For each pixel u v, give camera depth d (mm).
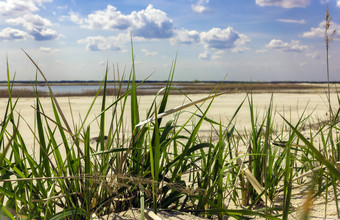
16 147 1372
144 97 19547
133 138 1478
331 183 1503
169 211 1457
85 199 1266
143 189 1274
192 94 23625
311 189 543
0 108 11383
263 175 1872
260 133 1939
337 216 1446
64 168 1354
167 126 1527
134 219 1339
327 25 1267
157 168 1246
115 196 1331
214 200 1741
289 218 1516
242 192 1937
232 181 2016
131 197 1408
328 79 1389
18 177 1252
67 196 1300
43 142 1345
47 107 12164
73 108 11969
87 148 1265
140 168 1514
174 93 25000
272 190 1749
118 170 1347
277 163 1999
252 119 1855
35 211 1289
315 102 15867
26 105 13133
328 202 1729
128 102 12070
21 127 6461
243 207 1889
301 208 577
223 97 20875
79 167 1309
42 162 1394
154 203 1331
